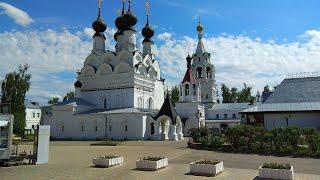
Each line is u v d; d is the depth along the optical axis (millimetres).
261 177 17219
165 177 17891
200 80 93750
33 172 20125
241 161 24766
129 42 70750
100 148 38594
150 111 62844
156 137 57812
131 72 64375
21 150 36250
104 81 67562
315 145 28312
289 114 44031
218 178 17500
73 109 64625
